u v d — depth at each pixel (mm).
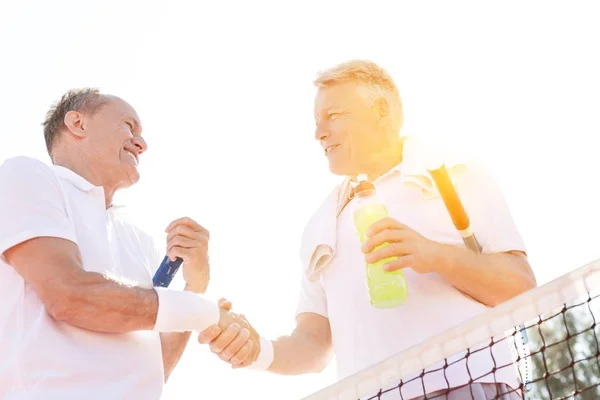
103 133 3844
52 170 3520
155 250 3930
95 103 3904
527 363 3682
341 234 4059
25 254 3229
